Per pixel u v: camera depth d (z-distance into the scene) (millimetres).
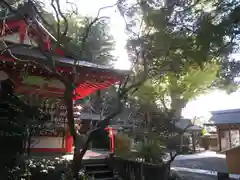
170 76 6621
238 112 24219
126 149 9141
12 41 8516
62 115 9578
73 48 8133
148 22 5203
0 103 7219
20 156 6902
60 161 7328
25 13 6570
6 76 8031
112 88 10938
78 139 5723
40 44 5980
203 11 5125
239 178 8820
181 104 7879
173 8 5203
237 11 4609
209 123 24016
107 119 5859
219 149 24281
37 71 8148
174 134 8711
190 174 10797
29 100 8516
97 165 8797
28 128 7527
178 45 5129
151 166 8258
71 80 5922
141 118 9023
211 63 5875
